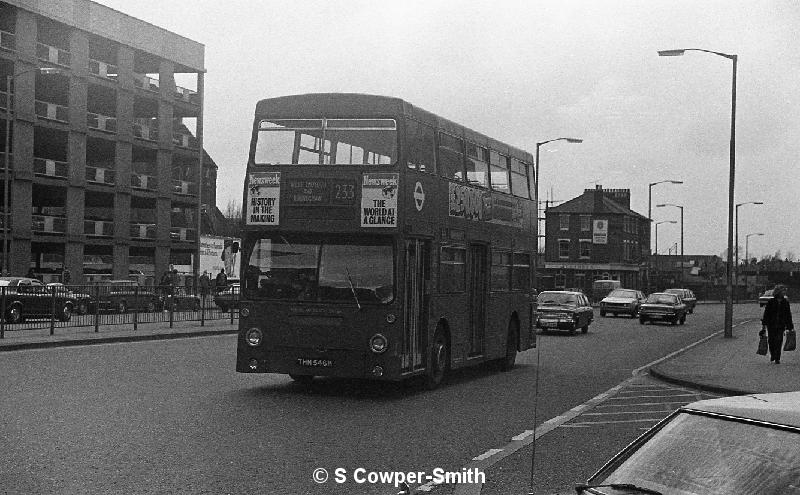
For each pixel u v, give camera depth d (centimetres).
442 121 1576
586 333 3812
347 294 1391
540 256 10994
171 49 6228
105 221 5744
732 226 3400
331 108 1418
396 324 1380
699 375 1873
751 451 368
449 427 1149
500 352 1902
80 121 5497
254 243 1443
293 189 1416
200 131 6562
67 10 5372
